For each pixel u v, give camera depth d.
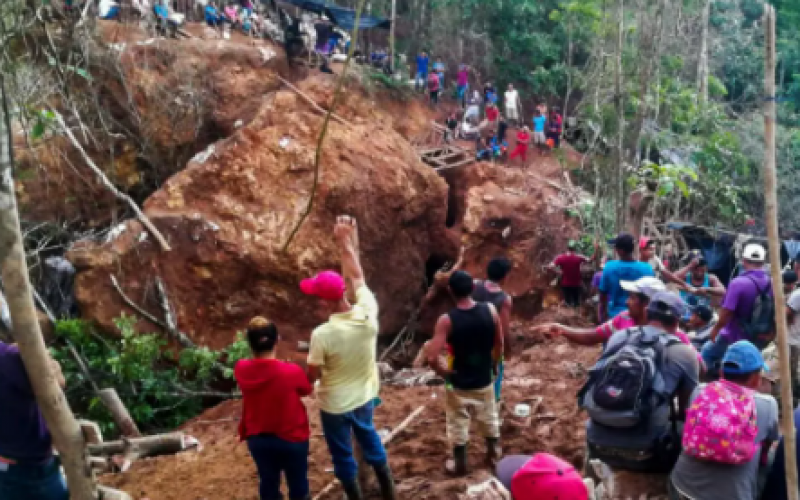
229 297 14.12
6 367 3.83
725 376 4.15
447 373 5.44
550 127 23.20
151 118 16.42
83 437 3.98
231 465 6.87
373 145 16.22
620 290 6.72
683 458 4.24
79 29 13.16
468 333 5.25
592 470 4.95
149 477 6.73
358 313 4.70
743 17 33.84
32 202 14.80
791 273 7.51
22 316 3.65
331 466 6.41
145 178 16.77
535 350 10.29
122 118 16.09
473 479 5.47
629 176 14.43
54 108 14.38
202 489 6.38
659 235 18.12
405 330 17.11
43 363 3.75
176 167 17.06
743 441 3.94
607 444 4.81
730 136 20.88
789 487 3.48
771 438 4.08
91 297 12.77
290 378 4.59
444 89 25.61
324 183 14.87
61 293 13.73
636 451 4.70
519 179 19.80
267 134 15.29
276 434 4.62
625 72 17.52
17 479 4.00
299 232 14.48
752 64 31.03
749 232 20.88
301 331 14.50
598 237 15.18
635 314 5.30
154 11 17.66
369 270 15.96
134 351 11.67
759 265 6.29
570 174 21.73
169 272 13.60
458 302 5.32
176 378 12.18
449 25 27.36
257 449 4.66
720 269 20.28
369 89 20.09
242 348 12.33
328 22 20.75
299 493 4.84
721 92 25.44
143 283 13.31
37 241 14.09
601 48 17.70
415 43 27.70
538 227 18.02
